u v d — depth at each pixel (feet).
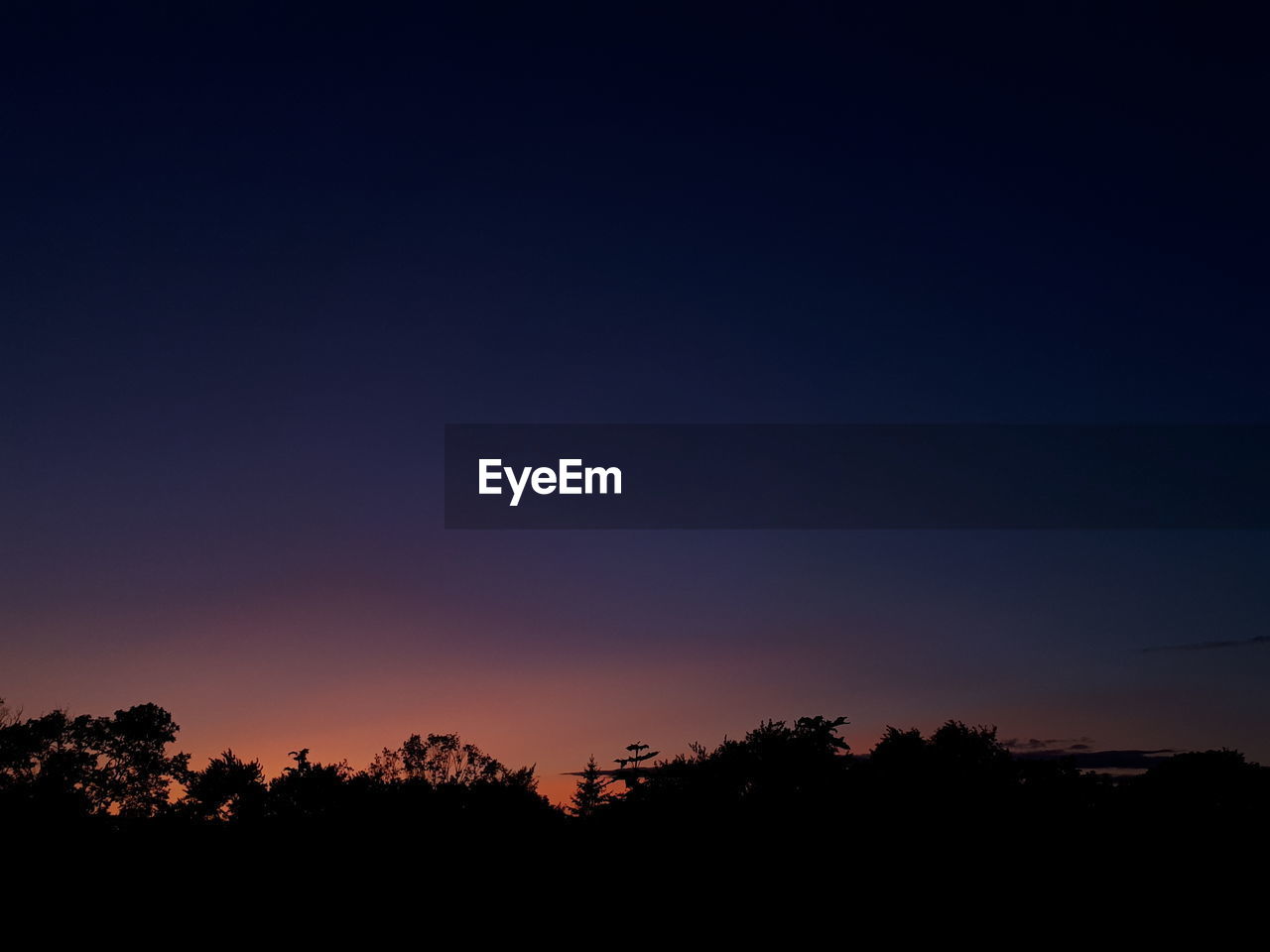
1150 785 130.52
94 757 237.04
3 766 224.33
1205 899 108.06
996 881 112.37
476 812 157.69
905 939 102.32
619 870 125.39
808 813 125.49
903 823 122.21
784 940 104.22
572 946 111.04
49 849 156.76
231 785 218.38
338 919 128.06
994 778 129.49
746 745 134.82
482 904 127.54
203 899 137.18
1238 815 124.98
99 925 128.16
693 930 110.22
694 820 127.03
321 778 190.29
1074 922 104.17
